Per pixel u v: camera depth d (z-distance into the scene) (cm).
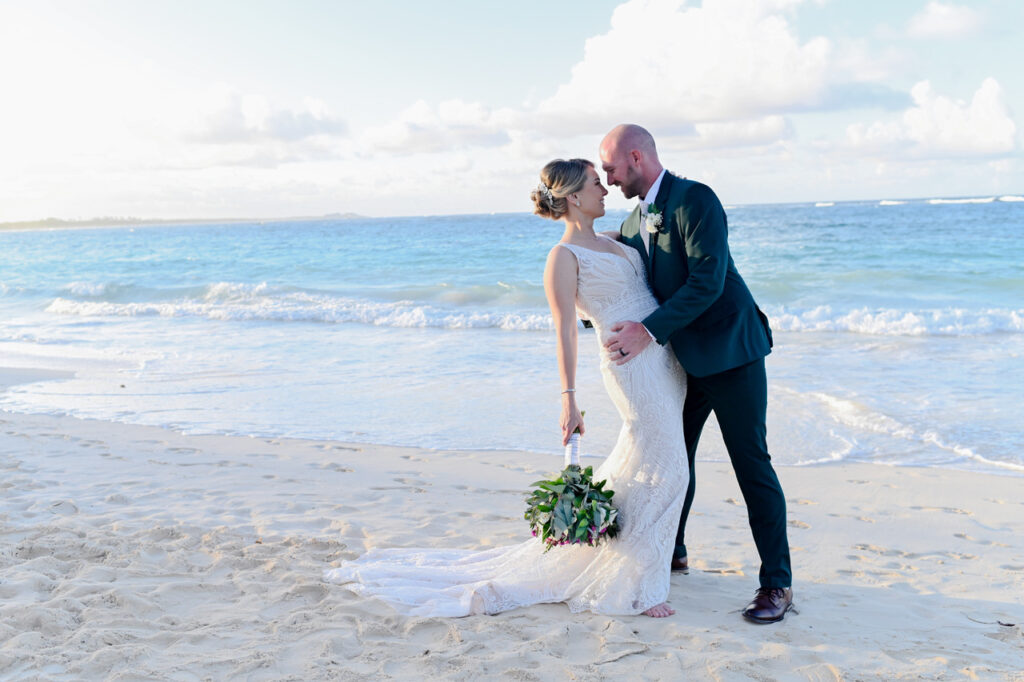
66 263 4072
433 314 1566
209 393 921
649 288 370
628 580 350
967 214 5741
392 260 3231
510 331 1396
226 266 3281
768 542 353
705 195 341
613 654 301
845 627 340
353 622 329
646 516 355
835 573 414
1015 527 484
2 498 534
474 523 485
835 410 765
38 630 315
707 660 295
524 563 374
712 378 356
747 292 360
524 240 4484
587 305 367
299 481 585
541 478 589
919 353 1041
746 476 356
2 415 835
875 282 1844
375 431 738
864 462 626
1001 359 979
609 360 359
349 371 1036
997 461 614
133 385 980
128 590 354
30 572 376
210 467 625
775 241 3356
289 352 1209
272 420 787
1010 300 1590
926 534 475
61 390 962
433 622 329
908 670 292
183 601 353
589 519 349
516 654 298
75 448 688
